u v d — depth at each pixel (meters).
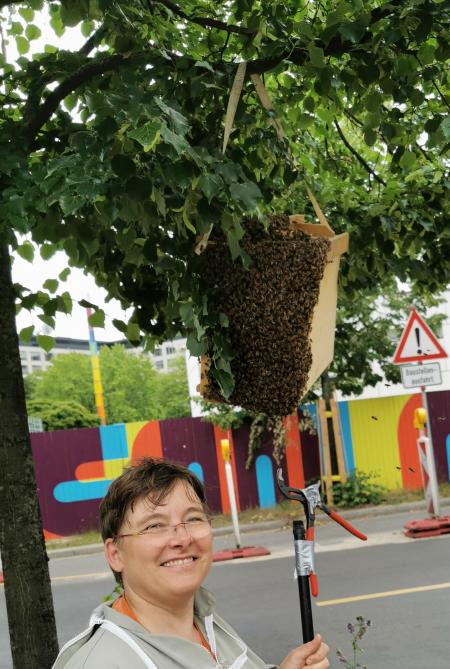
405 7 2.60
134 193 2.16
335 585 7.81
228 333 2.22
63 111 3.10
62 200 2.17
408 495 12.90
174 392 79.69
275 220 2.25
